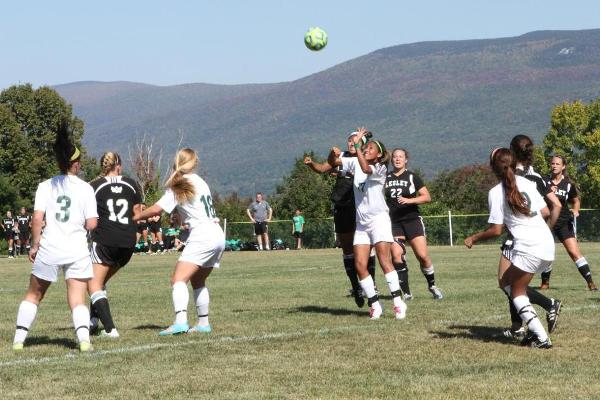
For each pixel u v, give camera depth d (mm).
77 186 19094
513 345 18453
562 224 31422
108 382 15297
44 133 154125
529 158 19328
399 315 22906
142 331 21703
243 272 45531
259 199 82375
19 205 115000
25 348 19219
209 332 21078
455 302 26859
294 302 28297
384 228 22953
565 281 35469
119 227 20906
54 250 18844
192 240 20875
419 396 13961
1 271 52875
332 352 17891
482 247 78062
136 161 129000
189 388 14719
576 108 146375
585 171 146125
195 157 21141
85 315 18891
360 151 22469
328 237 91375
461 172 134625
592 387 14469
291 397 14000
